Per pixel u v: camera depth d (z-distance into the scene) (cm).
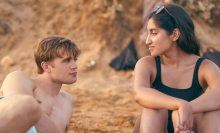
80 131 251
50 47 147
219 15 1008
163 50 164
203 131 143
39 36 1059
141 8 1045
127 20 1016
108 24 996
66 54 148
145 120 148
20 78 137
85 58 924
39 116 107
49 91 153
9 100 105
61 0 1136
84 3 1095
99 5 1026
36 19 1115
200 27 966
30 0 1145
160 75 176
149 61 180
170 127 172
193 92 170
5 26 1047
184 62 173
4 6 1090
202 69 168
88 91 581
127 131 253
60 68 149
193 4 998
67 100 171
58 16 1098
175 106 139
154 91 150
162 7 165
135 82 165
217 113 145
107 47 963
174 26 162
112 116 321
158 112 149
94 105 420
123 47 971
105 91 591
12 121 100
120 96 511
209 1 1010
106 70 886
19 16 1104
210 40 919
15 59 955
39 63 152
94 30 1016
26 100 102
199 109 141
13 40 1032
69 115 164
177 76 173
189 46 168
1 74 862
